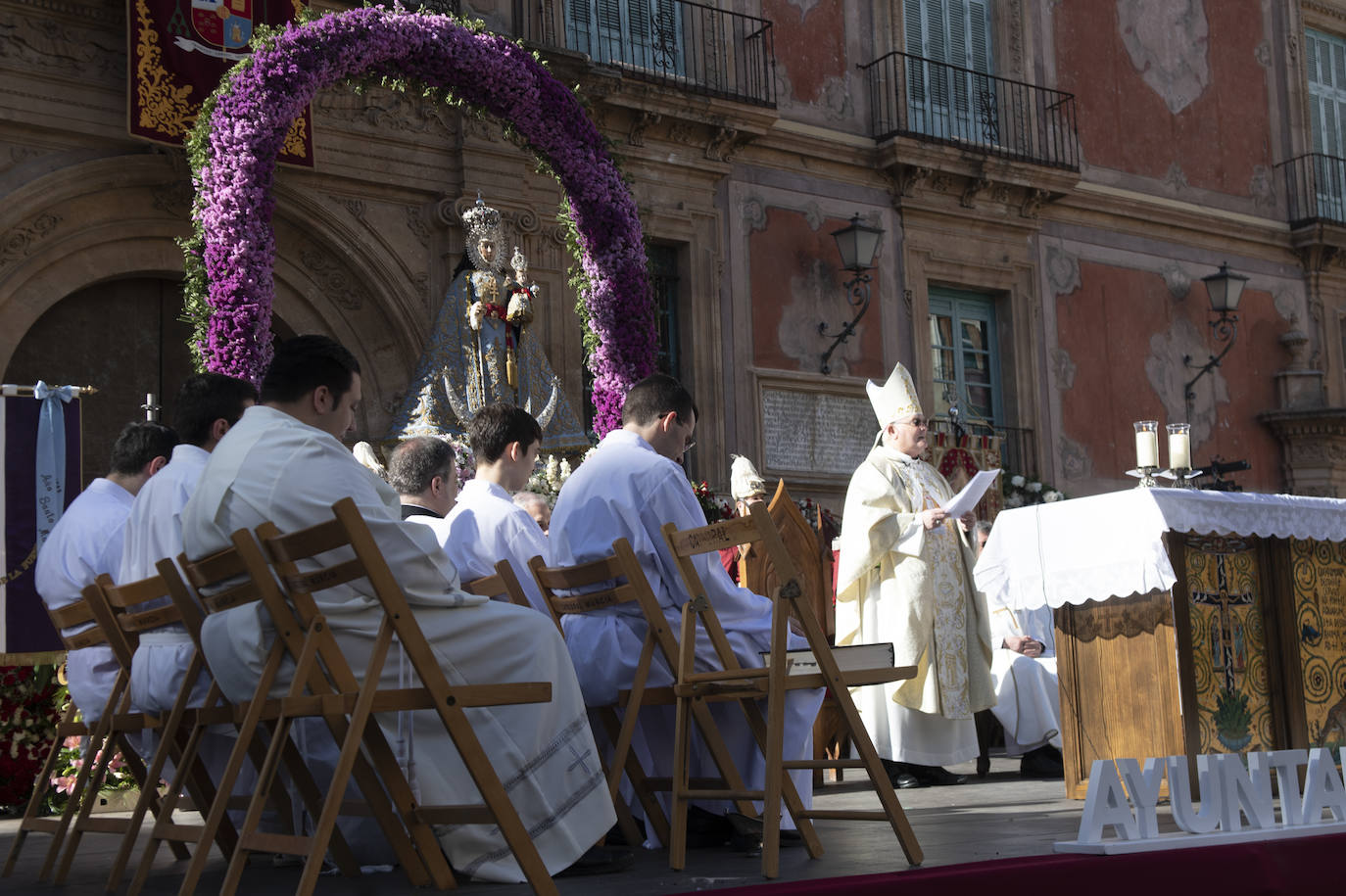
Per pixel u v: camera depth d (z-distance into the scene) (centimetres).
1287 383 1742
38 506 764
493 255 1096
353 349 1166
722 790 378
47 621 753
